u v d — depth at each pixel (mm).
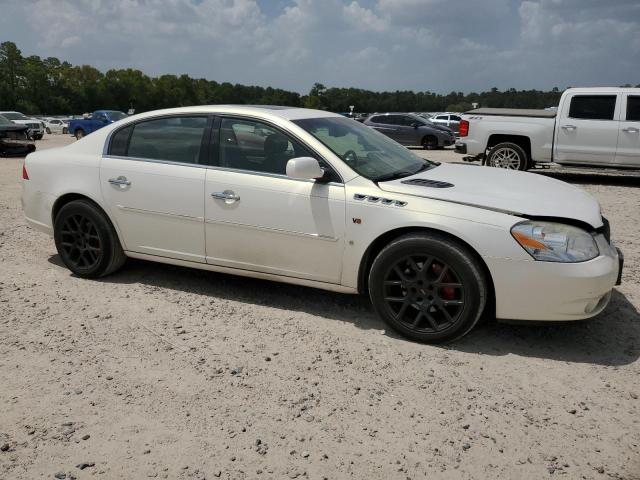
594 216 3789
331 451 2752
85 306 4523
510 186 4164
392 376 3457
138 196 4695
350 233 3973
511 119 12266
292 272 4273
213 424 2961
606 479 2564
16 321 4219
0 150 18016
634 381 3414
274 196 4188
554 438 2857
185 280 5125
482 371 3527
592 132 11492
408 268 3871
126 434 2873
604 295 3705
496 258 3598
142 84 111750
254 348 3814
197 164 4516
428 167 4770
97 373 3475
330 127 4566
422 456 2721
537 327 4164
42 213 5199
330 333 4055
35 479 2543
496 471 2617
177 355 3711
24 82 98938
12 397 3203
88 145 5012
